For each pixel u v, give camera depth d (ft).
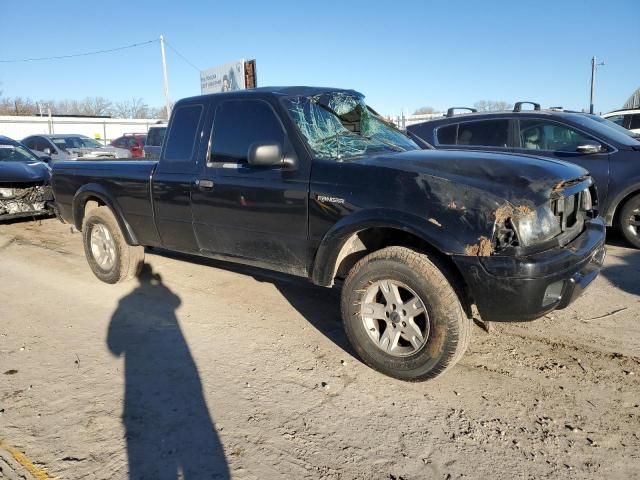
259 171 12.69
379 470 8.17
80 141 60.13
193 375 11.30
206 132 14.14
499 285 9.26
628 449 8.59
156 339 13.26
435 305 9.90
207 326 14.06
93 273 19.29
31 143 55.36
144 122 167.63
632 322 13.78
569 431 9.11
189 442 8.92
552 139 22.44
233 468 8.25
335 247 11.25
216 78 62.54
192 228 14.65
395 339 10.71
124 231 16.90
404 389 10.59
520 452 8.55
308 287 17.24
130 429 9.30
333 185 11.28
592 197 12.30
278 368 11.57
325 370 11.44
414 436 9.02
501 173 10.02
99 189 17.28
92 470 8.21
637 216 20.85
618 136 21.67
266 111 12.84
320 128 12.67
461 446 8.74
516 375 11.12
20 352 12.57
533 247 9.39
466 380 10.94
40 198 29.07
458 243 9.50
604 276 17.67
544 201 9.52
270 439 8.98
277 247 12.71
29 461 8.43
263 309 15.28
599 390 10.45
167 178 14.94
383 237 11.76
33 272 19.85
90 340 13.24
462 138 24.72
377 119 15.02
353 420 9.52
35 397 10.44
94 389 10.73
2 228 29.35
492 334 13.20
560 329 13.43
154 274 19.03
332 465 8.30
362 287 10.98
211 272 19.12
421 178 10.22
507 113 23.79
